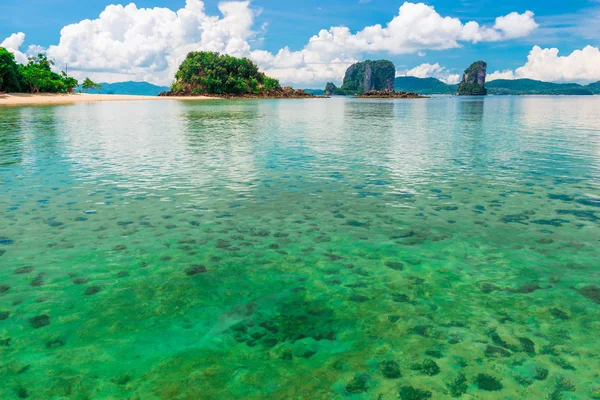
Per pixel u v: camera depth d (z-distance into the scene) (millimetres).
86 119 39125
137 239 7621
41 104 76938
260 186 11812
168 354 4285
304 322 4934
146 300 5426
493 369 4066
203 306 5297
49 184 11797
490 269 6418
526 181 12484
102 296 5508
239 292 5684
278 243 7527
